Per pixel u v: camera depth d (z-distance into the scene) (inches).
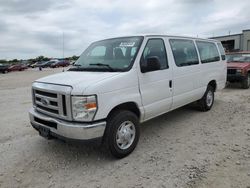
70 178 140.8
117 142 157.9
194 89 236.4
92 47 205.8
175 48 209.5
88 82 146.6
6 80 866.1
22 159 165.6
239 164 148.1
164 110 198.7
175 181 132.6
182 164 151.0
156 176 138.6
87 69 177.9
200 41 252.1
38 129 168.2
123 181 135.4
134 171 145.6
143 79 172.7
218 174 137.6
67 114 145.0
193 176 136.5
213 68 269.9
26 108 324.2
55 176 143.4
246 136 194.2
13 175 145.4
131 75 164.1
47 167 154.0
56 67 1994.3
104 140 154.4
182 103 220.7
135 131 168.6
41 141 196.9
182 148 175.0
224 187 125.2
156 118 250.7
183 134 203.8
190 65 226.5
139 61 171.0
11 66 1676.9
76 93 140.4
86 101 139.8
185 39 226.5
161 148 176.6
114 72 162.7
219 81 286.7
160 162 154.9
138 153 169.3
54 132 152.6
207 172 140.2
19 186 134.0
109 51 186.5
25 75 1170.0
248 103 308.5
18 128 232.5
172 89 202.1
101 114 145.5
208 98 270.5
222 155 161.2
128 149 164.6
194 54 237.3
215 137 194.4
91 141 143.8
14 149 182.1
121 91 156.9
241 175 135.6
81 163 157.9
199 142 185.3
